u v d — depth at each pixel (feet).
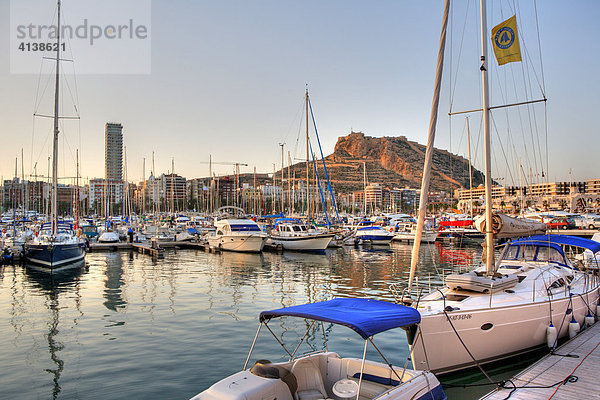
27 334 45.42
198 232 188.85
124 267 101.65
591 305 44.45
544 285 40.78
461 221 188.85
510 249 51.52
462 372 33.27
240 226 144.05
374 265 107.65
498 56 41.19
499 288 36.45
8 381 33.06
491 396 27.71
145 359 37.70
